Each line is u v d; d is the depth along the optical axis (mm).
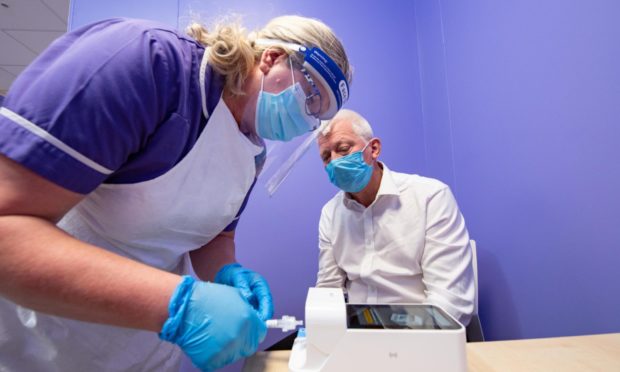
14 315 608
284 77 669
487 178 1295
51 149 404
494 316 1269
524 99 1094
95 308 403
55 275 382
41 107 406
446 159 1563
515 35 1134
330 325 493
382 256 1249
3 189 390
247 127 734
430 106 1679
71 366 651
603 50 813
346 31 1704
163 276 450
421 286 1212
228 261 882
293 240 1581
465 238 1167
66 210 454
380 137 1683
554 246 980
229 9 1629
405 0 1788
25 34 2572
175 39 573
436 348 474
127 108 455
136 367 742
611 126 797
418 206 1230
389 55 1734
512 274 1165
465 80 1424
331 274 1386
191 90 576
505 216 1196
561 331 957
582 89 875
